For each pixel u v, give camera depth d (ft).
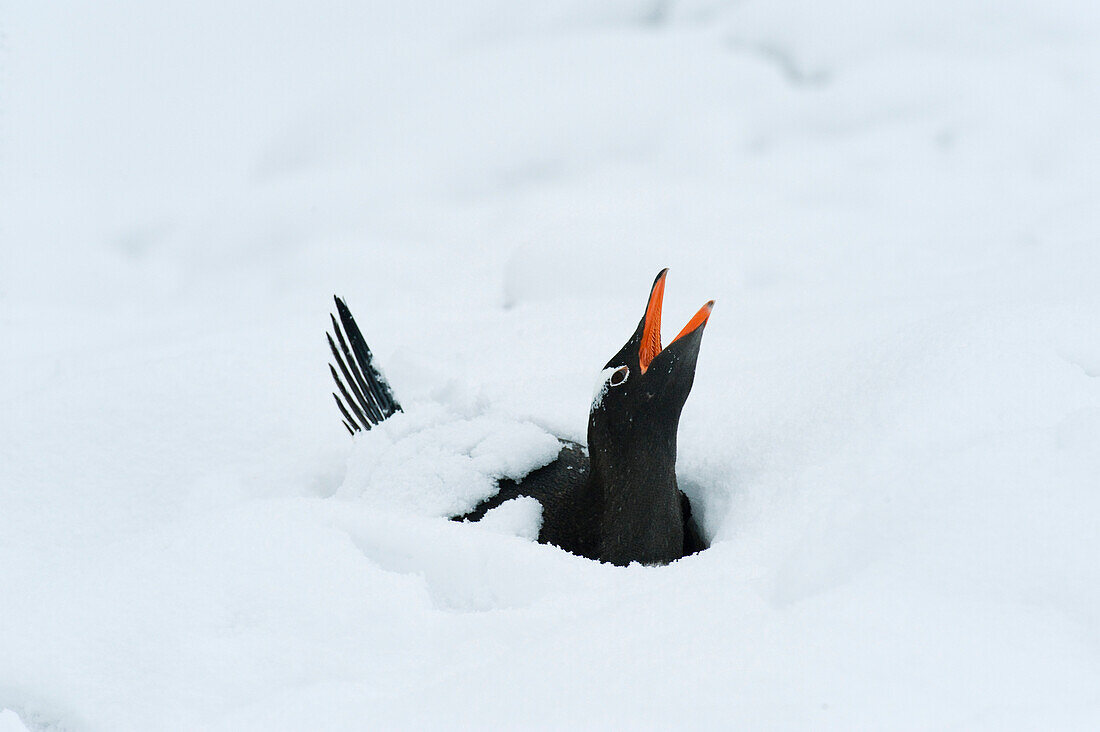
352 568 17.43
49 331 51.70
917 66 99.76
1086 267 33.06
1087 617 13.21
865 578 14.55
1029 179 76.79
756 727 11.89
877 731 11.62
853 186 76.79
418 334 37.78
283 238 81.20
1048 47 100.63
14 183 94.89
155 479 29.19
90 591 16.74
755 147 89.51
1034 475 15.19
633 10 114.32
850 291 36.47
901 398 21.24
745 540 18.92
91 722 14.29
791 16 106.22
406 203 84.38
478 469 24.98
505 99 99.60
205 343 39.29
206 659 15.21
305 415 31.83
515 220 70.28
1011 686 12.24
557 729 12.35
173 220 87.04
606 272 40.73
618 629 14.60
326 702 13.99
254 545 17.99
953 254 48.55
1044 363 21.16
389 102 104.32
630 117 93.66
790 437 23.21
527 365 31.63
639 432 22.63
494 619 16.11
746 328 32.35
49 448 30.07
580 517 24.18
